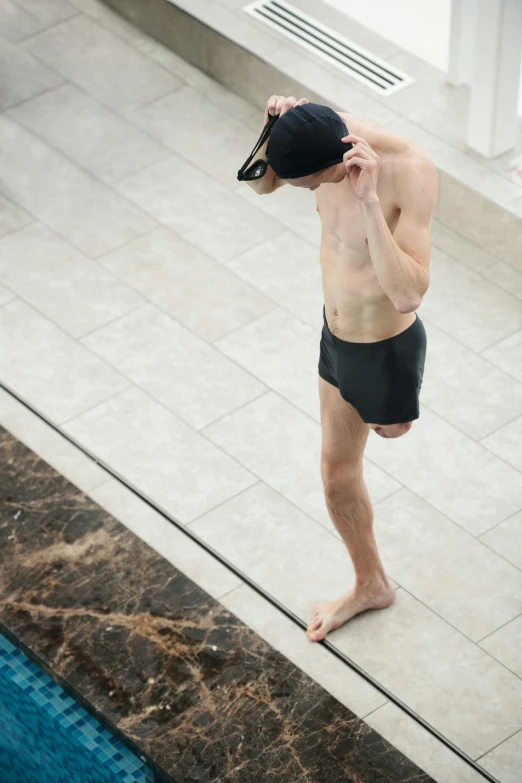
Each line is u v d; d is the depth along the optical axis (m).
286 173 3.64
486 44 6.25
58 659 4.91
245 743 4.62
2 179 7.35
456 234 6.83
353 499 4.74
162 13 8.09
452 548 5.33
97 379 6.17
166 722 4.70
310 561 5.31
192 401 6.04
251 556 5.33
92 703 4.76
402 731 4.70
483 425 5.85
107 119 7.74
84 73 8.09
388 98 7.24
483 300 6.47
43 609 5.09
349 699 4.80
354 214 3.88
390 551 5.33
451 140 6.91
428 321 6.37
